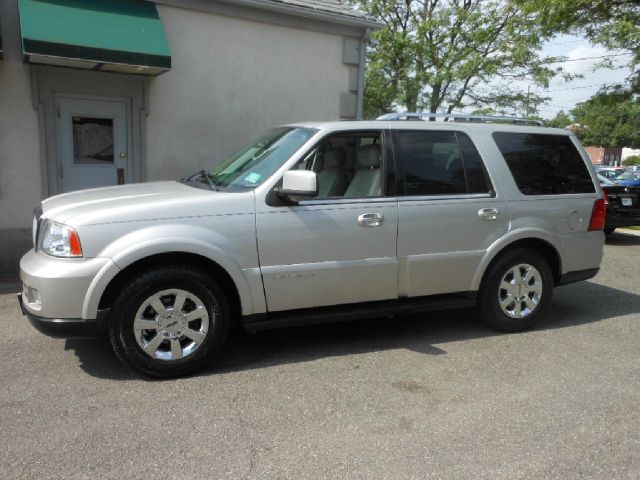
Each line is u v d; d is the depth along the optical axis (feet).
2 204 23.47
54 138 24.27
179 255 12.96
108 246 12.16
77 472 9.26
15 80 23.03
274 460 9.77
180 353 12.97
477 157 15.97
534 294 16.84
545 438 10.70
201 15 26.61
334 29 30.30
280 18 28.55
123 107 25.67
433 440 10.54
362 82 31.86
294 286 13.78
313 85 30.37
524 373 13.75
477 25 59.00
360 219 14.19
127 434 10.50
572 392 12.71
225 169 15.76
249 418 11.23
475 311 16.93
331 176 14.74
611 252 31.73
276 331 16.60
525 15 47.19
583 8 39.14
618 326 17.69
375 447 10.27
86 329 12.24
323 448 10.19
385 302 15.19
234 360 14.29
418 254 15.03
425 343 15.78
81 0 23.34
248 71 28.30
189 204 12.87
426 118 16.62
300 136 14.74
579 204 17.16
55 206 13.46
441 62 60.59
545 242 16.67
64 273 11.89
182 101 26.81
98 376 13.10
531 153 16.80
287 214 13.52
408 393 12.51
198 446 10.16
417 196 15.02
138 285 12.38
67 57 21.74
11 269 23.79
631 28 36.09
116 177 26.00
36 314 12.21
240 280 13.17
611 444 10.55
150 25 24.20
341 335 16.35
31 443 10.11
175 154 27.04
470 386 12.93
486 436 10.72
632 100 45.37
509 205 16.03
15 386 12.50
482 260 15.83
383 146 14.94
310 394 12.36
